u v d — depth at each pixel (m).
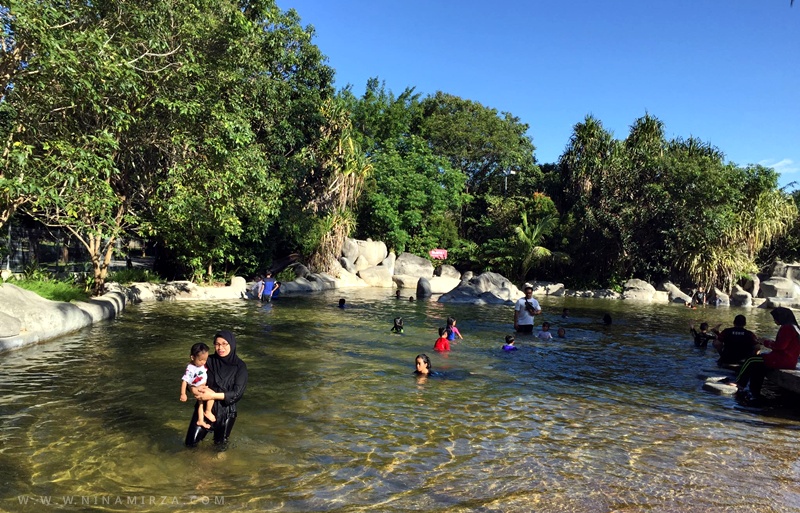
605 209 31.55
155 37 11.42
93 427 5.65
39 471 4.53
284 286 23.59
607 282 31.20
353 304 19.78
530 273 33.72
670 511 4.19
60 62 8.88
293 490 4.32
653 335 14.47
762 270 32.69
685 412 7.09
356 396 7.28
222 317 14.64
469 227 42.94
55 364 8.35
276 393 7.29
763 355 8.10
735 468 5.14
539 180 42.59
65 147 9.89
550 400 7.46
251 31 14.73
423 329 13.92
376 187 34.69
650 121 32.88
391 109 40.47
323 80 28.34
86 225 11.99
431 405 6.97
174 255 22.30
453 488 4.47
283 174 25.83
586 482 4.69
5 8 8.77
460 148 45.03
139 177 16.08
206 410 5.24
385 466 4.89
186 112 12.93
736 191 27.70
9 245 16.66
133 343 10.30
